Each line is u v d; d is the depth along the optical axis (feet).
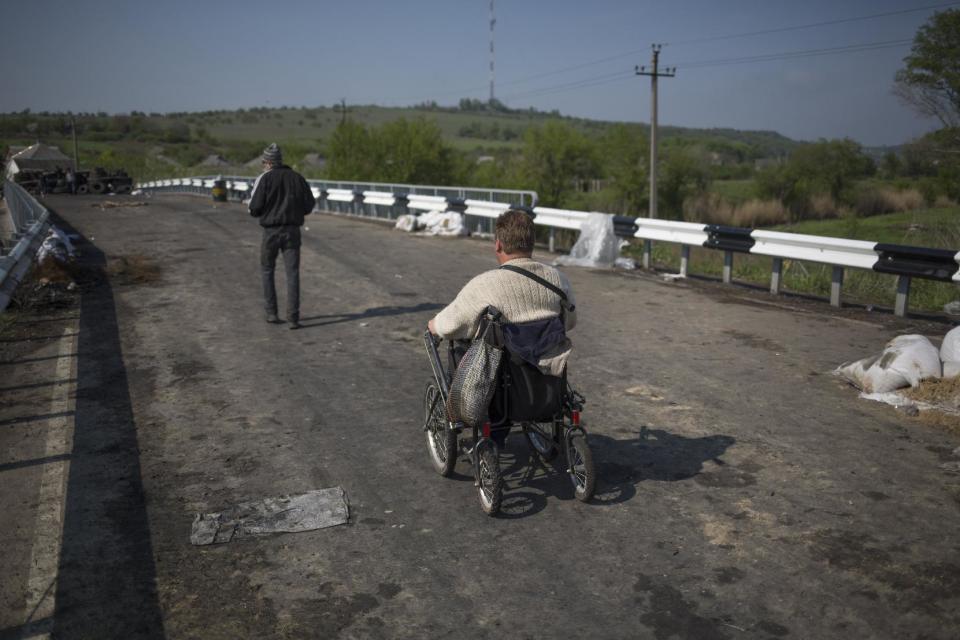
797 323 26.86
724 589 10.96
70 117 306.55
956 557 11.59
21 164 214.69
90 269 39.42
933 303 30.96
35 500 13.99
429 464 15.58
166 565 11.82
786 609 10.45
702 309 29.48
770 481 14.38
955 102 101.09
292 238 26.63
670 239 37.55
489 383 12.80
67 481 14.78
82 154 435.53
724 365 21.83
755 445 16.07
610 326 26.78
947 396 17.61
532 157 201.05
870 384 19.07
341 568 11.72
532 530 12.82
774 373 20.98
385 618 10.44
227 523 13.11
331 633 10.12
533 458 15.88
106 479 14.88
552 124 198.59
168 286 35.14
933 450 15.61
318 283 35.96
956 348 18.56
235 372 21.85
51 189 156.04
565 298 13.41
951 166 113.09
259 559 11.99
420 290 34.04
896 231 100.42
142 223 66.23
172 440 16.83
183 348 24.44
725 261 35.22
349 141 195.93
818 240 29.68
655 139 134.31
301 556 12.08
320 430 17.42
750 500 13.65
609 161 196.34
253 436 17.04
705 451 15.84
